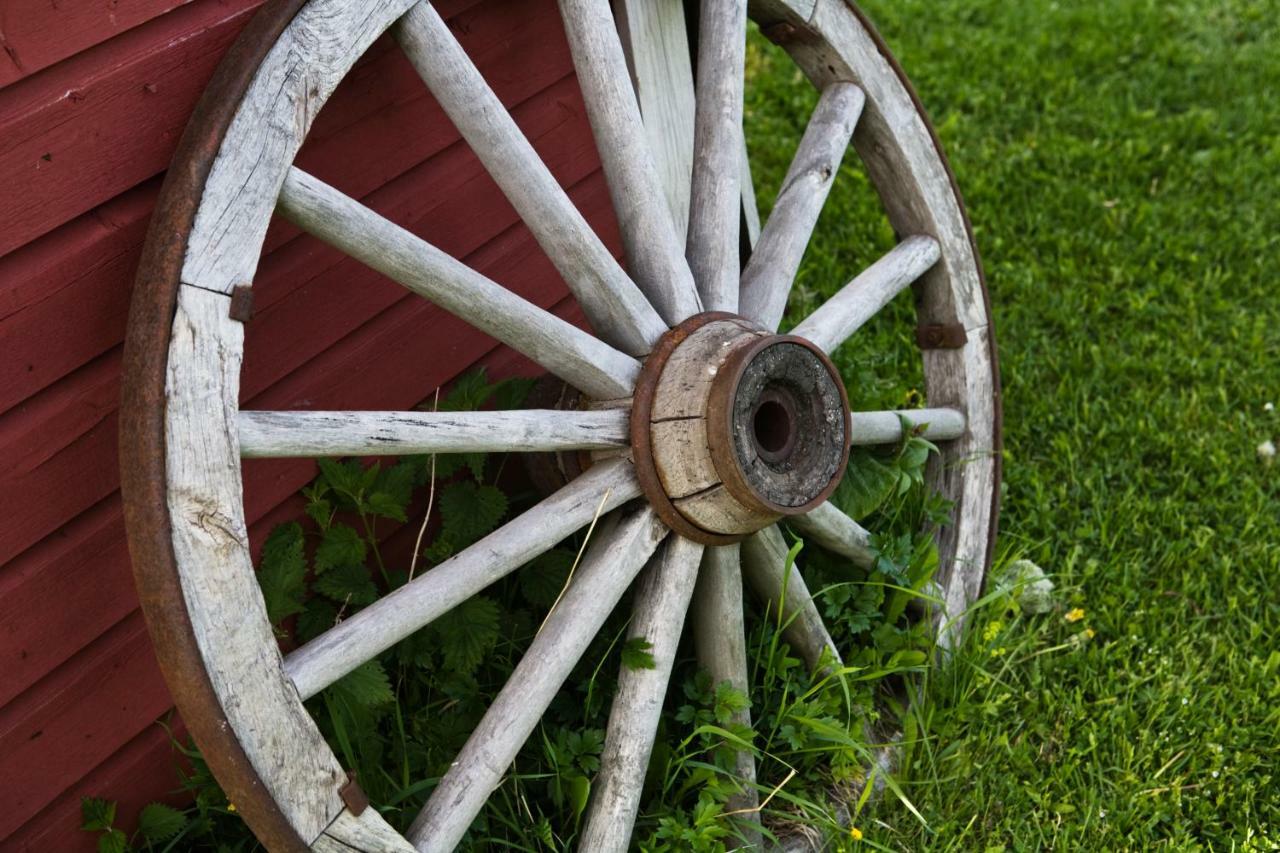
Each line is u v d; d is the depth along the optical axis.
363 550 1.90
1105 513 2.63
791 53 2.16
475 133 1.67
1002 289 3.28
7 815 1.61
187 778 1.82
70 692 1.65
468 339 2.14
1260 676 2.29
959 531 2.30
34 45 1.39
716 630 1.90
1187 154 3.80
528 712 1.66
